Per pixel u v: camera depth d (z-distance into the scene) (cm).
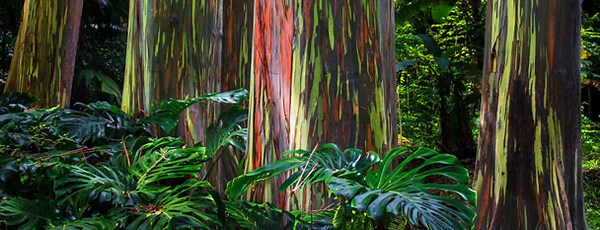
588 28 930
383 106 239
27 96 383
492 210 280
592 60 1007
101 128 296
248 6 401
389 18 249
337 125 231
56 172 225
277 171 200
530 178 269
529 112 271
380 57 239
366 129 233
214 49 340
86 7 750
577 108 273
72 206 217
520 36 273
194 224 197
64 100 425
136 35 339
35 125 289
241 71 404
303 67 235
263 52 246
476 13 851
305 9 235
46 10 415
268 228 209
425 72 889
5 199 206
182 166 239
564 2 267
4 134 261
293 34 239
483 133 292
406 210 169
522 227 270
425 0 808
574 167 271
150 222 196
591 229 473
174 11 325
